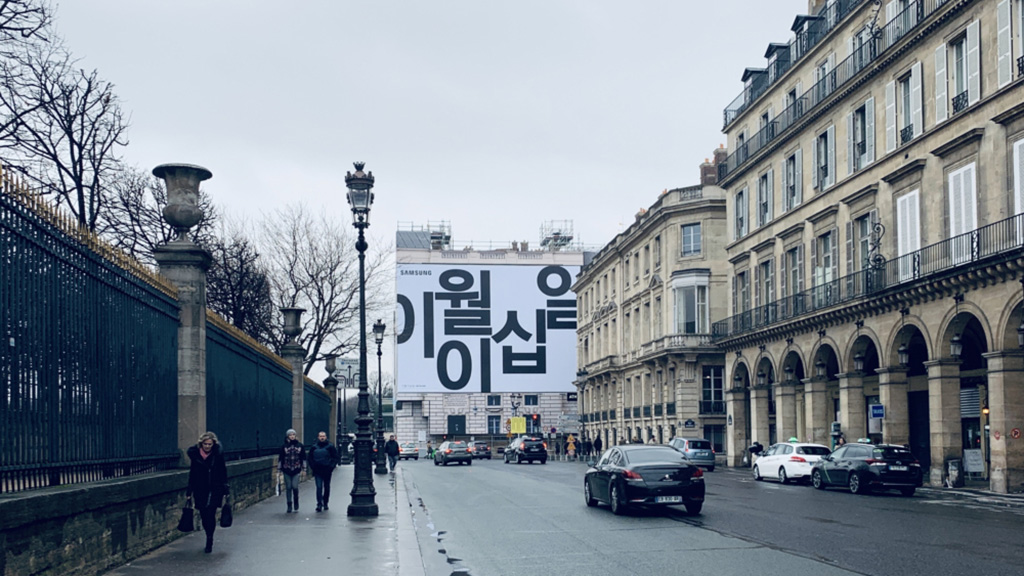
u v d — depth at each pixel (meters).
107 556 10.92
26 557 8.47
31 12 19.56
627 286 71.00
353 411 135.12
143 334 13.31
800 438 45.16
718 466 52.84
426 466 61.09
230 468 18.62
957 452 30.20
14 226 9.07
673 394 60.12
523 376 88.56
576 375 87.69
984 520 18.98
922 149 32.47
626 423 70.69
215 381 17.38
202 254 15.68
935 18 31.36
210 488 12.83
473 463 68.12
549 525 18.94
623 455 21.62
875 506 22.98
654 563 13.18
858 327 36.12
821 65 41.72
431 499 26.88
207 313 16.44
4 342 8.88
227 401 18.69
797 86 44.06
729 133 53.47
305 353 32.81
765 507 22.64
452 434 99.50
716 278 58.25
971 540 15.32
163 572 11.02
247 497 21.05
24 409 9.38
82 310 10.92
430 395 99.88
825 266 40.88
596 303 81.44
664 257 61.28
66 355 10.42
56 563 9.22
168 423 14.68
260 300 42.28
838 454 29.33
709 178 63.47
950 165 30.59
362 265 20.55
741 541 15.54
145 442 13.40
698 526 18.09
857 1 37.94
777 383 44.44
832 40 40.44
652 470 20.69
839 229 38.97
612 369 72.88
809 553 13.84
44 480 9.87
